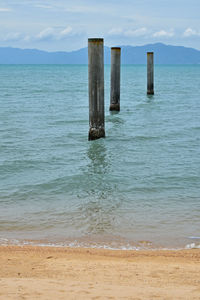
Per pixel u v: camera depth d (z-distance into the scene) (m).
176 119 22.25
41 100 32.78
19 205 9.42
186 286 5.22
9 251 6.87
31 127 19.50
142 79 73.75
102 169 12.38
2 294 4.57
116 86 24.42
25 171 12.17
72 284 5.11
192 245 7.30
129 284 5.28
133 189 10.59
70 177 11.55
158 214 8.86
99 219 8.59
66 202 9.63
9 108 26.98
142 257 6.65
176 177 11.57
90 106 16.05
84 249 7.04
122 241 7.48
